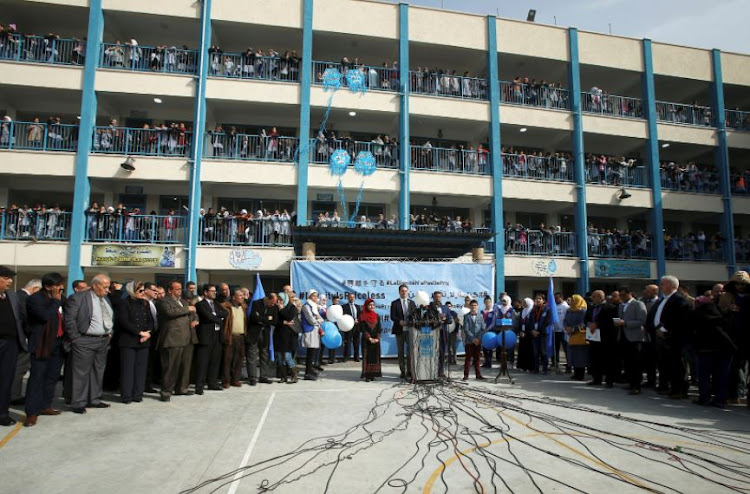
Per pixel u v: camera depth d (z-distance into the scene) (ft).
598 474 14.39
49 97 60.39
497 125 67.00
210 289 27.27
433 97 65.87
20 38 57.31
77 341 21.85
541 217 75.72
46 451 16.44
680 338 25.21
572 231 70.59
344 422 20.39
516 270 65.05
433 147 68.95
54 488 13.29
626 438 18.01
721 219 73.15
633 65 73.36
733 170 80.89
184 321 25.38
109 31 62.28
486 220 73.41
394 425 19.89
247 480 13.84
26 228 54.80
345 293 45.27
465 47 67.92
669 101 82.89
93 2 58.44
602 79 77.00
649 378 29.17
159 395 26.45
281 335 30.78
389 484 13.56
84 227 55.62
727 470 14.79
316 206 68.54
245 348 30.71
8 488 13.28
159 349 25.36
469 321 33.04
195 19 60.90
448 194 64.90
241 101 61.00
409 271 46.47
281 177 60.44
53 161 56.13
